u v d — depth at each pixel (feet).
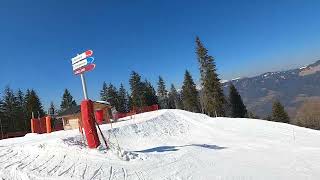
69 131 113.50
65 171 49.55
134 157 59.21
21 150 61.05
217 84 218.18
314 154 65.72
